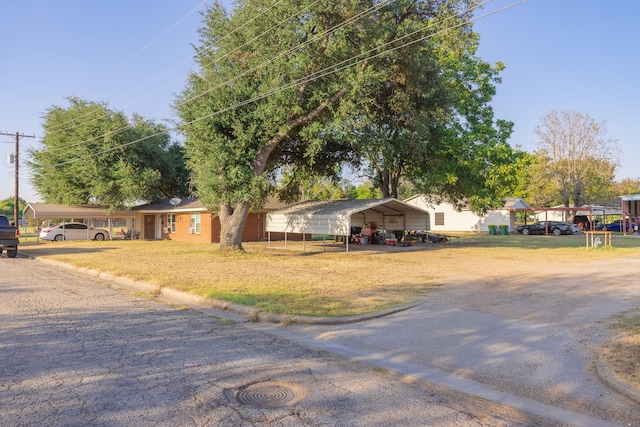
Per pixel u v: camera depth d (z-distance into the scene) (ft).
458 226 160.56
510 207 149.48
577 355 18.63
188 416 13.15
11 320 25.58
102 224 138.92
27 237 134.31
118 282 42.50
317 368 17.94
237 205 70.54
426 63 67.10
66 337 21.95
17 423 12.54
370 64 61.87
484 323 24.35
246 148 65.10
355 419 13.09
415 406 14.19
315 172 87.97
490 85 89.10
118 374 16.72
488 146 84.07
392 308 28.02
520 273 44.24
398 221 90.27
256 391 15.29
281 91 59.67
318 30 60.70
